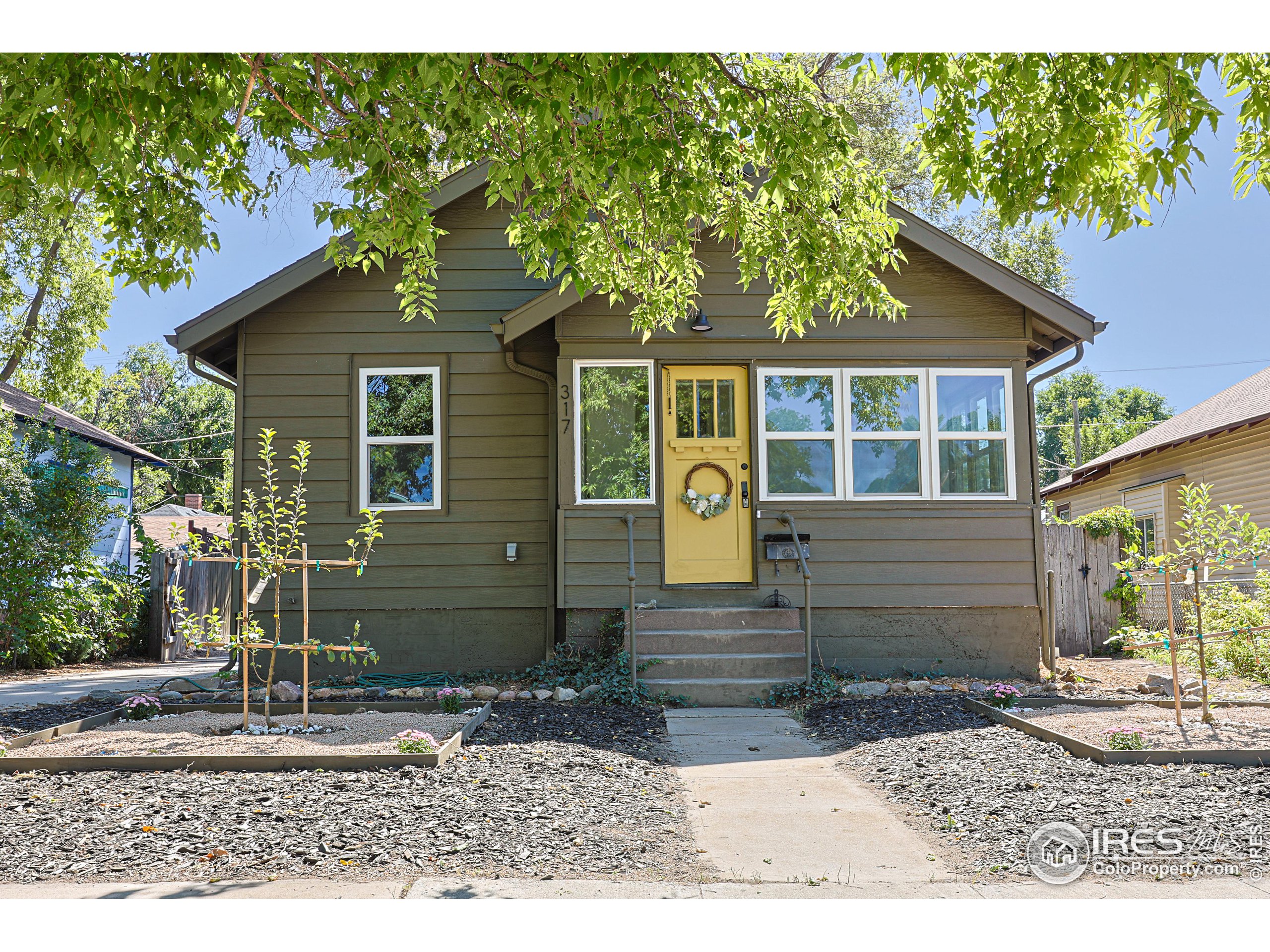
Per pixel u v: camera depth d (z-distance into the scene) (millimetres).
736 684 8594
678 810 4938
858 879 3797
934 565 9539
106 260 6371
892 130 18594
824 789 5438
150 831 4246
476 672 9688
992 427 9742
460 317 10164
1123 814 4523
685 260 7086
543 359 10125
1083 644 13406
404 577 9852
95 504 13062
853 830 4574
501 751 6000
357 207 5965
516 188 5773
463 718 6918
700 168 5887
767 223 6520
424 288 6961
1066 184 4969
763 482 9594
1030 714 7004
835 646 9430
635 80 4828
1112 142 4961
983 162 5484
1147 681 6645
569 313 9625
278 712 7418
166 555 15133
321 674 9688
